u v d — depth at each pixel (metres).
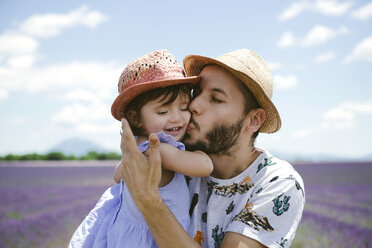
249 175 1.58
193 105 1.55
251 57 1.59
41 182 17.70
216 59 1.54
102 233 1.56
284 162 1.61
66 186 15.66
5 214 9.13
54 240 6.32
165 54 1.59
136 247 1.41
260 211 1.41
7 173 23.84
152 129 1.52
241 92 1.54
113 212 1.62
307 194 11.70
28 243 6.11
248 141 1.61
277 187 1.45
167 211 1.32
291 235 1.40
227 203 1.57
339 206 9.05
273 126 1.73
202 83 1.58
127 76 1.59
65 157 43.28
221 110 1.52
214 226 1.55
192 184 1.70
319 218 7.32
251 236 1.33
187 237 1.30
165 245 1.30
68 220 7.96
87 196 12.17
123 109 1.63
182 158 1.42
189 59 1.72
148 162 1.34
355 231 6.22
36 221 7.90
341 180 16.81
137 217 1.44
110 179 18.42
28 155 43.06
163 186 1.47
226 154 1.58
